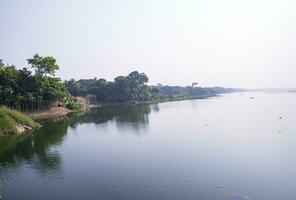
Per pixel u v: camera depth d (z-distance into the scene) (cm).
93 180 3186
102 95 17838
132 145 4891
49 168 3684
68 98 13150
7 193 2886
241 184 2902
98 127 7162
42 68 11088
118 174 3356
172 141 5112
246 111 10294
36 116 9769
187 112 10600
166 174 3284
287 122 7075
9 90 9112
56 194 2828
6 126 6103
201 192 2730
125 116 9694
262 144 4672
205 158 3897
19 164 3878
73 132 6444
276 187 2795
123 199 2655
